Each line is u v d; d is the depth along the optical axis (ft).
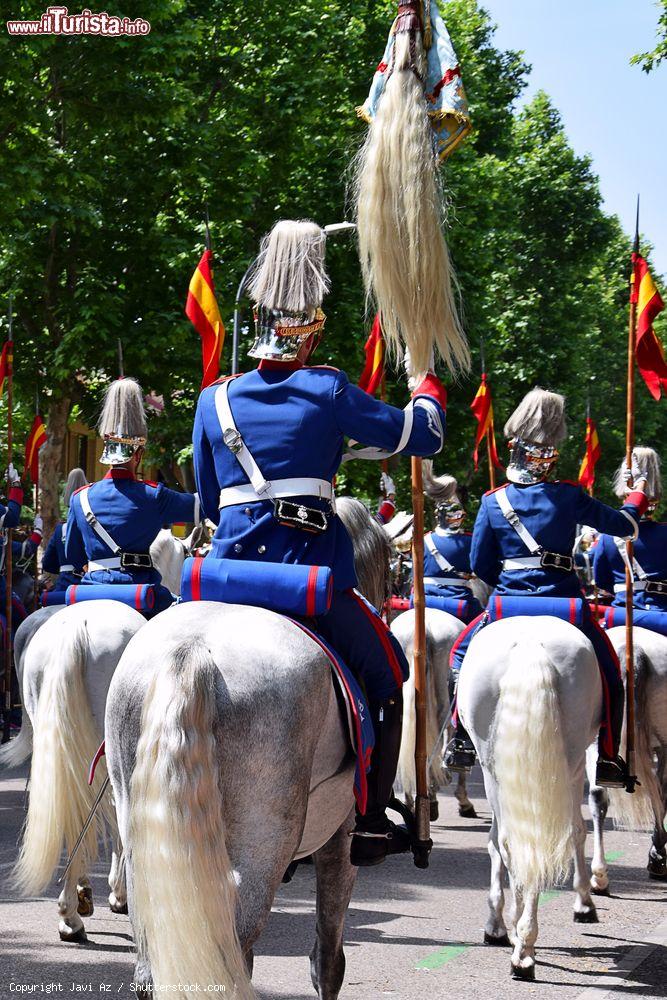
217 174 66.44
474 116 102.22
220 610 11.11
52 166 55.26
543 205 118.42
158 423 68.69
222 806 9.86
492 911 20.81
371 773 13.09
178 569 28.30
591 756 24.81
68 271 65.36
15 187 53.36
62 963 18.61
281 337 12.44
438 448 12.57
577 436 111.34
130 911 10.08
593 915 22.56
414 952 20.16
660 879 26.43
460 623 32.01
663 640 25.34
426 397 12.80
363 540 15.71
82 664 18.44
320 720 10.84
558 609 20.06
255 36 70.33
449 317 13.30
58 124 61.52
